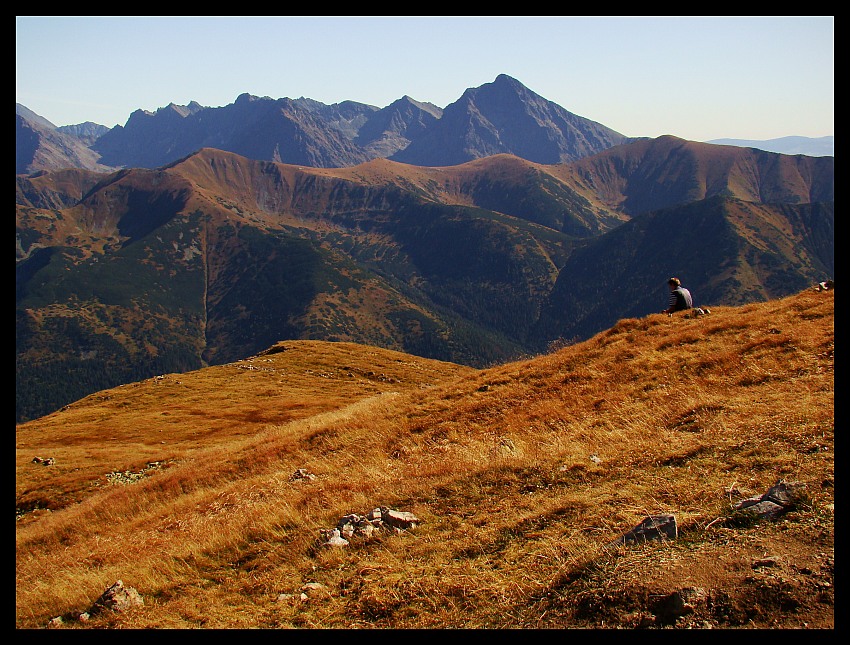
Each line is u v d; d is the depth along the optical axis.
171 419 58.81
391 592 7.74
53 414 68.81
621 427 14.07
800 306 20.84
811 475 7.87
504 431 17.11
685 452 10.44
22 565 14.96
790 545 6.16
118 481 36.56
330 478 15.45
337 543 9.90
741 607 5.44
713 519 7.27
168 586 9.66
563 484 10.53
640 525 7.50
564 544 7.89
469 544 8.84
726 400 13.36
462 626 6.66
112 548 13.94
